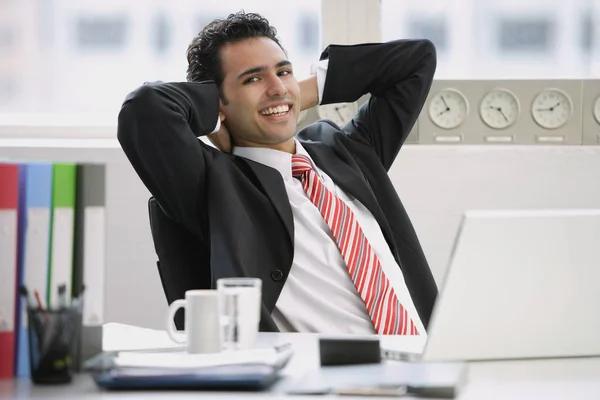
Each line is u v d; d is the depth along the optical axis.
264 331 2.62
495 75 4.83
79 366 1.83
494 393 1.58
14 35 4.68
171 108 2.87
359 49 3.46
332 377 1.65
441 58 4.83
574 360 1.89
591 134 4.49
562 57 4.83
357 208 3.10
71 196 1.86
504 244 1.81
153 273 4.34
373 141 3.39
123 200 4.34
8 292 1.83
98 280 1.88
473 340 1.84
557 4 4.83
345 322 2.83
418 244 3.16
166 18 4.73
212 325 1.91
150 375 1.61
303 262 2.89
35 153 4.32
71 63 4.70
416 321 2.97
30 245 1.84
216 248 2.76
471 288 1.81
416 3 4.80
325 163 3.16
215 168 2.89
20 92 4.68
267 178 2.96
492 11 4.84
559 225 1.83
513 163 4.45
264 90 3.17
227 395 1.56
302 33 4.74
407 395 1.55
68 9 4.70
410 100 3.42
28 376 1.82
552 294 1.86
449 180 4.44
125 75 4.72
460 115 4.46
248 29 3.24
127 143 2.83
